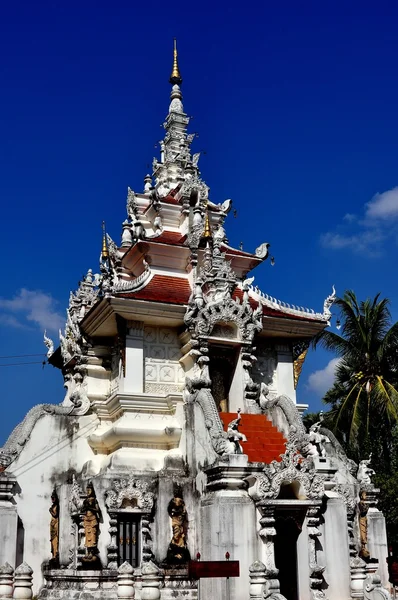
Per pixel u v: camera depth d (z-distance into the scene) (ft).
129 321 102.01
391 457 148.46
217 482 83.92
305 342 115.34
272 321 108.99
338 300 152.15
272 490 83.35
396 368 151.02
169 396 99.09
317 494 86.33
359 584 87.56
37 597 88.89
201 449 89.97
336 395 158.51
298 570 85.92
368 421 144.15
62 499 93.20
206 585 82.02
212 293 103.86
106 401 102.83
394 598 94.38
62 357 126.31
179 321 104.12
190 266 112.16
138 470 94.17
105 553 85.87
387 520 136.15
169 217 122.72
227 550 80.38
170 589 83.56
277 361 112.37
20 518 94.22
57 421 100.53
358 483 102.32
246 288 105.29
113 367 108.17
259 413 101.30
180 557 86.17
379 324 149.79
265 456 90.84
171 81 143.84
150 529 88.43
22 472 96.22
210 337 100.78
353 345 151.33
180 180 132.16
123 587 71.15
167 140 139.03
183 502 89.51
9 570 73.46
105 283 99.09
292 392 111.45
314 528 85.56
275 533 81.71
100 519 87.15
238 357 103.45
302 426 93.81
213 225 125.80
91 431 101.96
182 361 103.76
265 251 124.06
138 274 117.80
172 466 93.71
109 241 120.37
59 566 89.86
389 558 101.65
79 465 99.76
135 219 125.80
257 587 74.69
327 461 92.27
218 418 89.61
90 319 106.63
